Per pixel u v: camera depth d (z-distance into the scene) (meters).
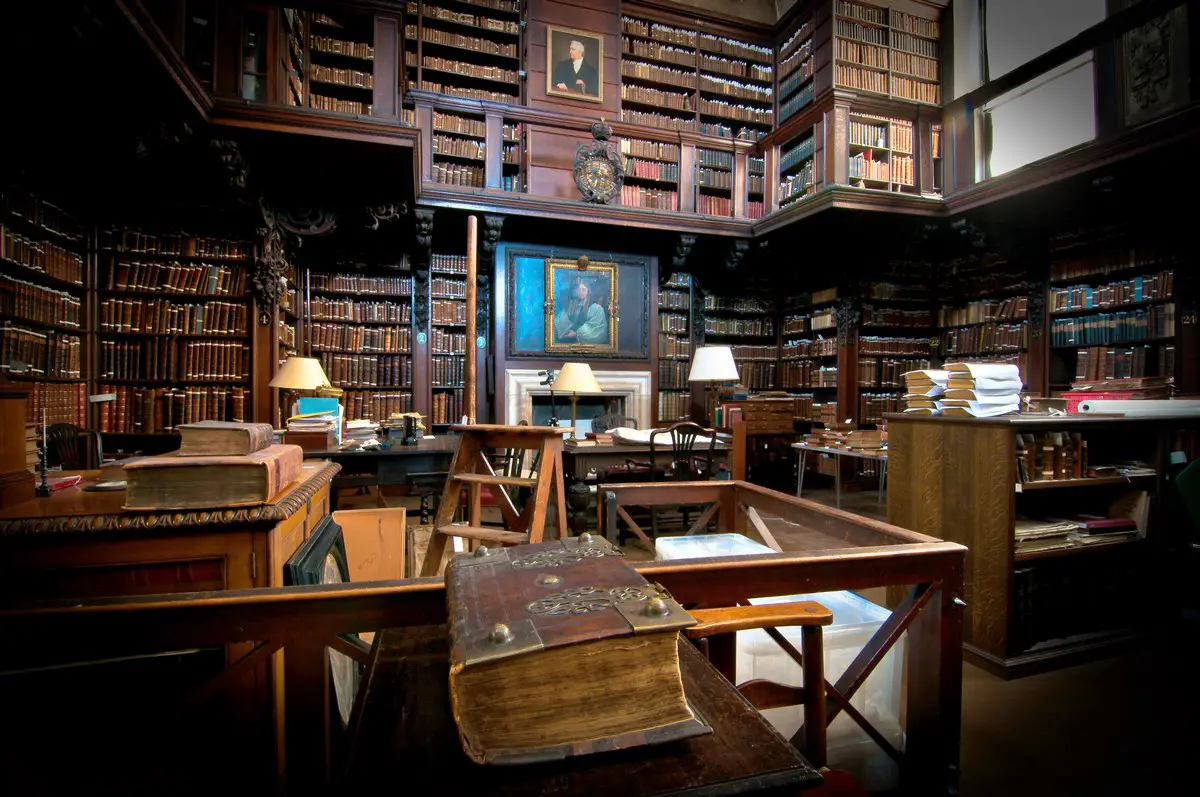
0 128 3.89
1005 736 1.93
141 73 3.54
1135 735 1.94
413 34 6.77
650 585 0.77
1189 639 2.67
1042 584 2.49
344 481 4.01
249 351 5.35
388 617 0.95
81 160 4.51
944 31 7.11
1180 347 5.04
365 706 0.78
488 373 7.18
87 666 1.10
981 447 2.48
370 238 6.78
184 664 1.14
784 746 0.68
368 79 6.28
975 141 6.48
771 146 7.63
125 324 5.06
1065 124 5.97
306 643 1.00
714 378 5.34
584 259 7.32
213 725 1.15
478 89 7.19
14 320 3.94
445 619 0.96
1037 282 6.35
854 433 4.97
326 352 6.62
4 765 1.03
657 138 7.40
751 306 8.70
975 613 2.52
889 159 6.71
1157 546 2.72
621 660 0.65
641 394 7.64
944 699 1.34
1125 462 2.85
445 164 6.71
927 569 1.31
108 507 1.19
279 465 1.25
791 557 1.20
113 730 1.10
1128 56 4.87
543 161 6.89
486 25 7.02
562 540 0.99
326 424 3.74
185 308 5.23
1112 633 2.60
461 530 1.91
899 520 2.88
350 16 4.85
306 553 1.37
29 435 1.37
